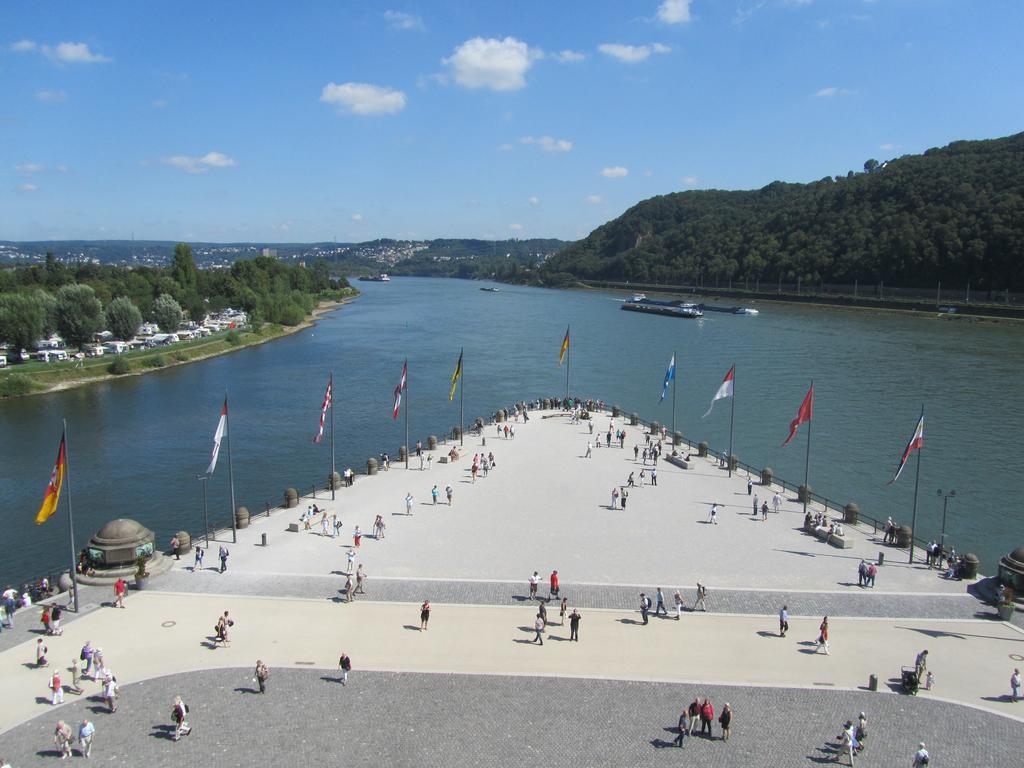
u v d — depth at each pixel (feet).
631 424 337.52
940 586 165.78
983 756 108.06
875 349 599.57
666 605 154.92
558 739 111.34
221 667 130.82
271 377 503.61
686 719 111.04
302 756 107.14
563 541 191.72
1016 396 423.23
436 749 108.78
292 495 217.77
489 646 138.21
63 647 137.80
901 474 295.89
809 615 151.53
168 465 300.20
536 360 581.53
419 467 264.31
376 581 166.50
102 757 106.63
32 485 277.85
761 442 341.41
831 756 107.45
